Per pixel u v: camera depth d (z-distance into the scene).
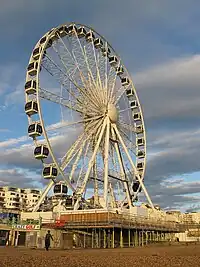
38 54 58.72
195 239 87.31
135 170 72.75
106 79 70.56
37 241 50.72
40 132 55.03
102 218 55.81
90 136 63.59
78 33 70.31
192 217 150.38
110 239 58.28
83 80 64.94
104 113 66.94
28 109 55.53
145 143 79.56
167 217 84.81
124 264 24.77
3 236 49.88
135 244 64.44
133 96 83.31
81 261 26.06
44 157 54.56
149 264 25.02
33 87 56.47
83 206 60.75
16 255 30.11
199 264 25.20
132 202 71.81
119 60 81.44
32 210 65.44
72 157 60.03
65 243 55.00
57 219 57.41
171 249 45.16
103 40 77.00
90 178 61.72
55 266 22.39
